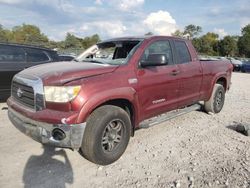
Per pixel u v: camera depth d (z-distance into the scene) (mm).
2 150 4152
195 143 4727
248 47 74500
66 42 66688
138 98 4203
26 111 3652
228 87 7082
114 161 3900
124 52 4691
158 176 3559
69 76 3574
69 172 3596
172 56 5059
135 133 5105
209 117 6426
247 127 5250
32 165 3736
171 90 4918
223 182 3443
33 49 7387
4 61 6750
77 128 3400
